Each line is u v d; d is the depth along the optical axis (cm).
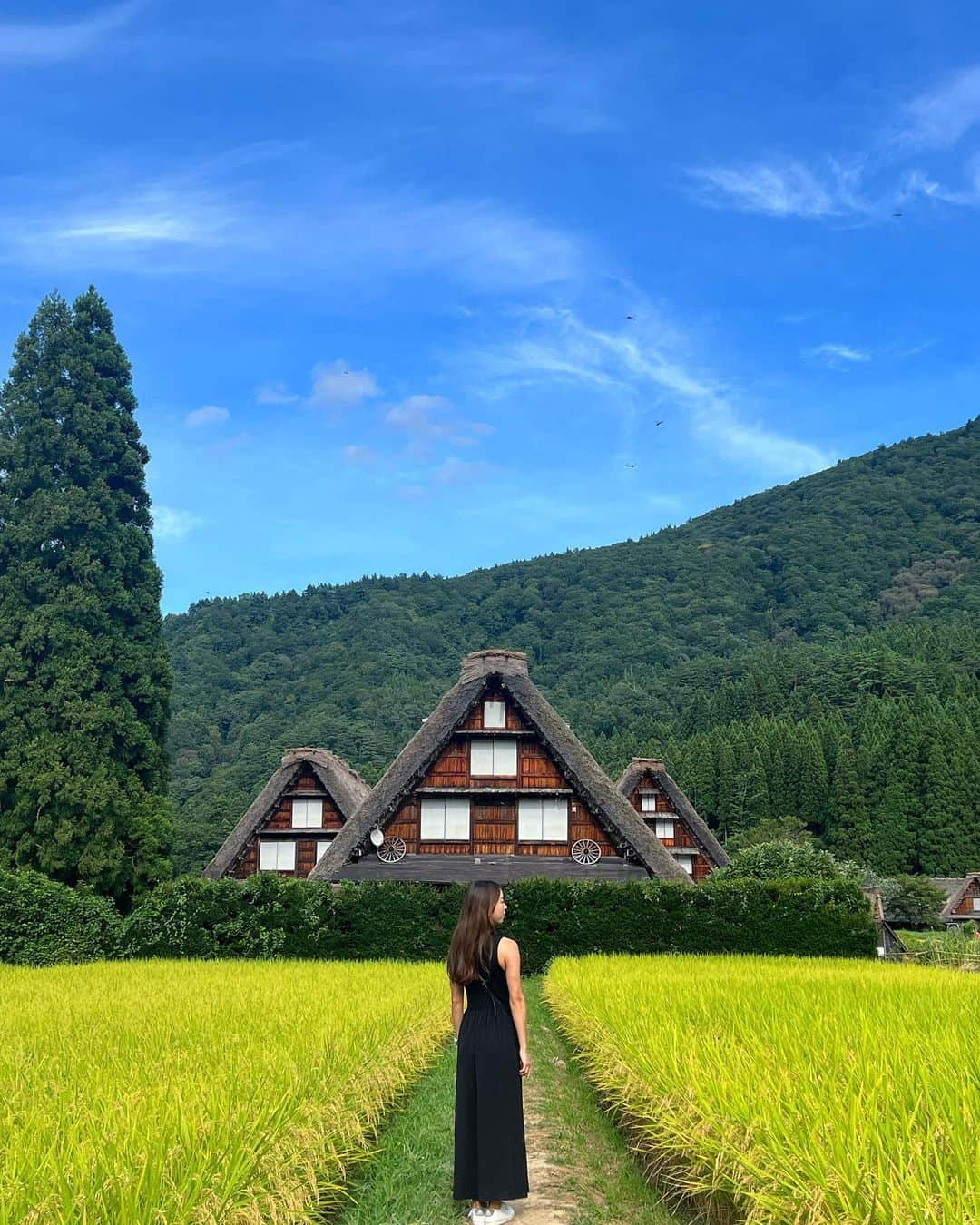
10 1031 1202
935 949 3562
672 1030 942
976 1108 595
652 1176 788
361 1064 927
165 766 3841
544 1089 1188
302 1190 620
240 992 1596
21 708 3522
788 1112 629
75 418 3916
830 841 7538
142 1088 774
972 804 7194
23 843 3419
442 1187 780
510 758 3291
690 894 2772
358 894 2820
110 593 3759
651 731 10088
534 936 2753
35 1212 495
